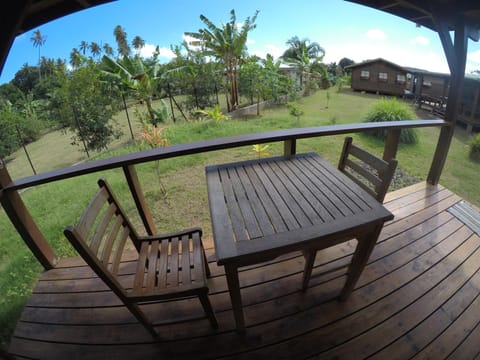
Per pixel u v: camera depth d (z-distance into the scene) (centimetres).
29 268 211
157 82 915
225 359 119
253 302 142
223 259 86
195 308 142
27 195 378
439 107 952
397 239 185
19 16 108
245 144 170
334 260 167
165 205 309
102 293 155
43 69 2517
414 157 470
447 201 229
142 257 135
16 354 126
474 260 166
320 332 127
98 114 757
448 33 206
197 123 749
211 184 134
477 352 119
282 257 169
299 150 483
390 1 193
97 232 109
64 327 137
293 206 111
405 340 123
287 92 1285
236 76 1130
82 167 154
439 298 142
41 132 1212
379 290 147
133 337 130
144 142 563
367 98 1356
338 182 130
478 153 468
